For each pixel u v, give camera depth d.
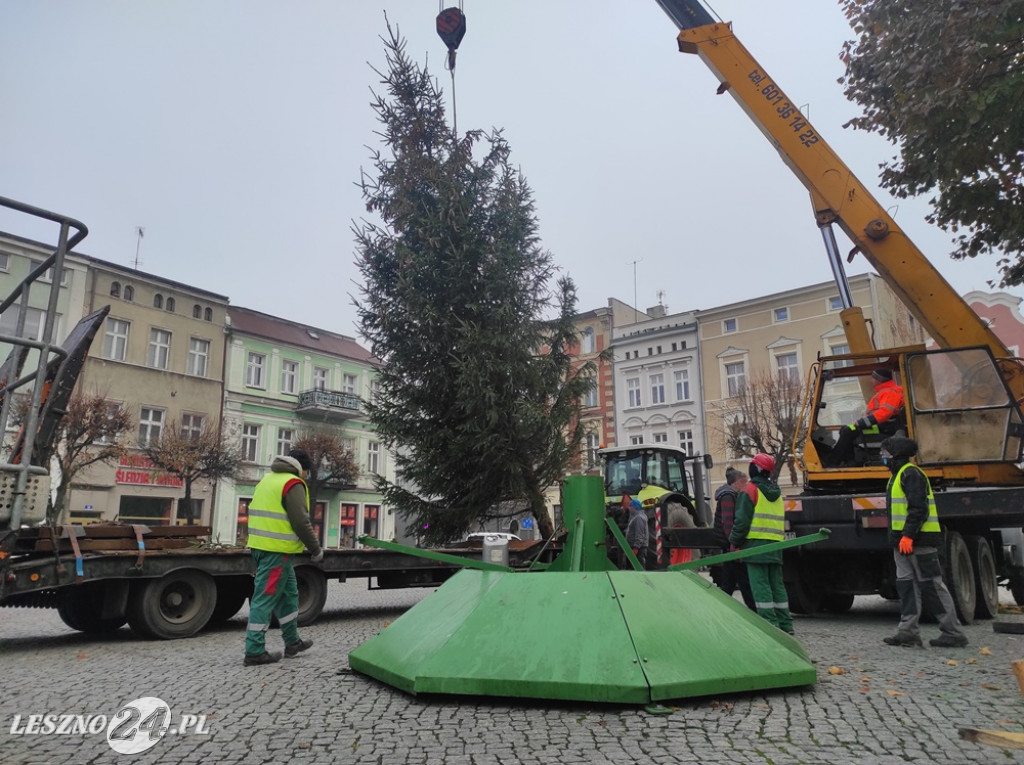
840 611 9.77
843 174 9.40
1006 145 8.39
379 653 4.95
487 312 11.98
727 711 3.97
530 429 11.66
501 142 12.82
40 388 4.95
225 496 33.00
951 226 9.88
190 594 7.94
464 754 3.33
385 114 12.62
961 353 8.09
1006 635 7.01
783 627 6.77
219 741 3.58
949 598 6.20
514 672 4.17
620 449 15.44
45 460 5.94
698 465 15.81
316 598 8.87
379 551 9.61
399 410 12.27
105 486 28.58
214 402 33.53
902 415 8.52
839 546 7.96
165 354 32.12
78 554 7.09
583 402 13.05
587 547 5.36
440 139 12.55
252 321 36.81
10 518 5.09
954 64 7.89
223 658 6.18
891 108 9.02
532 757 3.28
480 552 10.85
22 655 6.67
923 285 8.83
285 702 4.33
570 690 4.02
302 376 37.84
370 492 39.19
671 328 37.47
